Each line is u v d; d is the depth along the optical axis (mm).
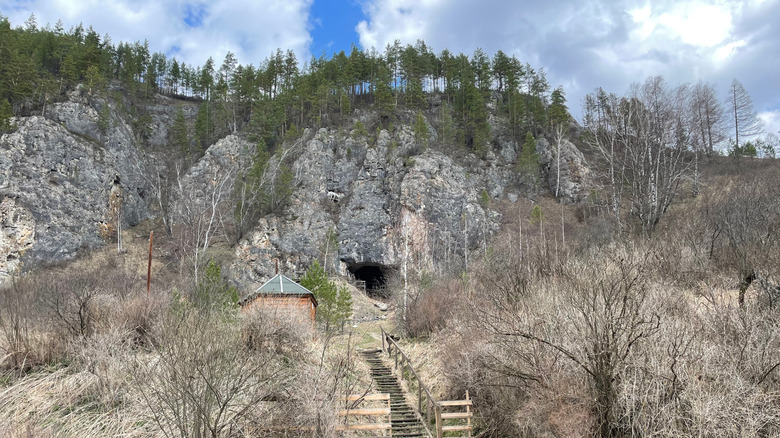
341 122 71062
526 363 9742
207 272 23281
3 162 49875
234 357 8023
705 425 6801
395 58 86812
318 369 10352
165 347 7500
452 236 57562
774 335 7723
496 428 11141
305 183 61875
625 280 8781
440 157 64062
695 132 30922
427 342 21062
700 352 7707
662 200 26031
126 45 90312
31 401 9172
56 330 11906
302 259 55500
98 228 55062
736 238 14453
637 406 7789
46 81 59312
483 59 92750
